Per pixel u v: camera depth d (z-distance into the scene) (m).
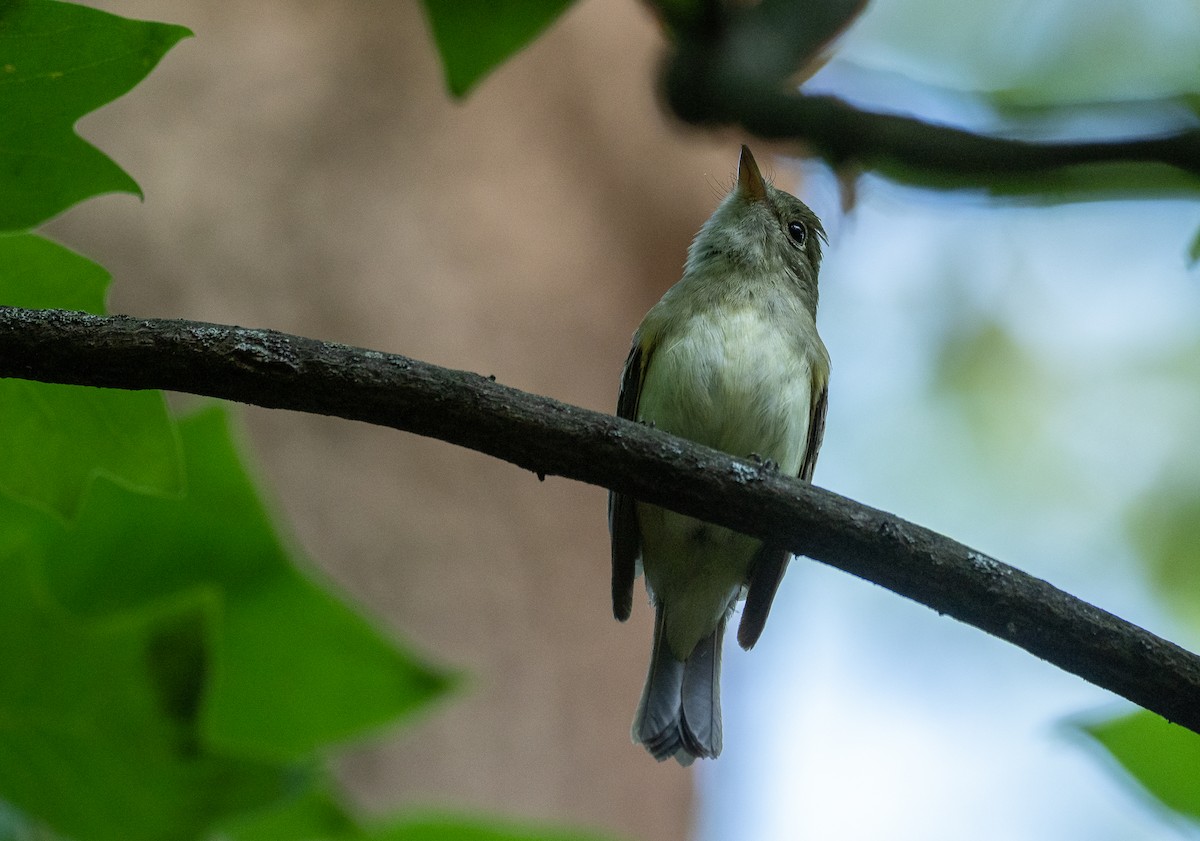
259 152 11.79
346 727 5.66
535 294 12.64
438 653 10.87
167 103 11.73
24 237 5.41
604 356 12.95
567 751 11.40
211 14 12.16
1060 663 5.62
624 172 13.83
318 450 10.90
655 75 7.05
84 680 5.12
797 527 5.76
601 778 11.59
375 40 12.52
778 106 6.88
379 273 11.85
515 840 5.49
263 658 5.67
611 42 14.05
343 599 5.72
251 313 11.31
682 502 5.77
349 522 10.85
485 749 10.83
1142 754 5.93
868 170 6.96
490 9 5.32
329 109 12.15
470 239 12.44
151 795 5.16
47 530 5.84
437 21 5.34
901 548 5.73
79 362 5.15
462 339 12.06
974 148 6.82
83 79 4.92
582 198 13.40
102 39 4.83
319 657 5.69
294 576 5.78
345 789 10.15
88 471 5.57
